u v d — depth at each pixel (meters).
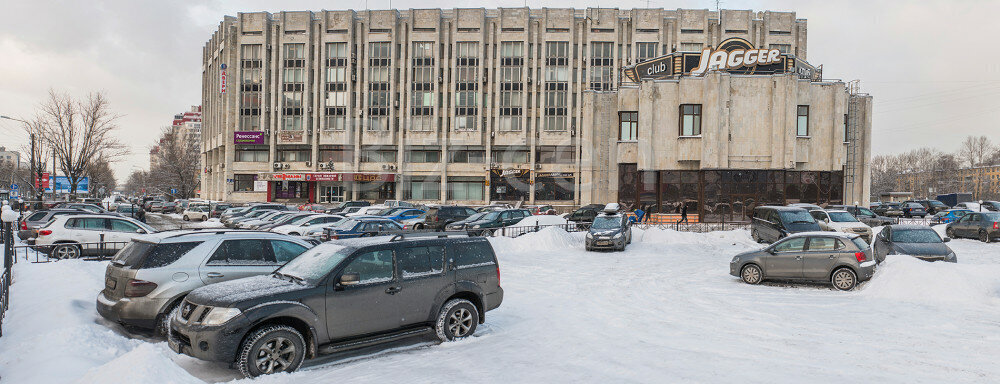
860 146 38.38
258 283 6.55
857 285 11.81
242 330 5.73
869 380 5.54
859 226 21.80
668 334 7.79
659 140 35.59
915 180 110.06
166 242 7.79
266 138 57.44
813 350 6.82
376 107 56.56
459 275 7.65
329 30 56.88
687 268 15.66
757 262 12.79
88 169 39.97
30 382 5.31
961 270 10.80
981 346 6.95
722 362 6.26
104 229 15.34
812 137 34.59
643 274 14.36
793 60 35.59
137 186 117.69
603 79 56.41
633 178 37.12
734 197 34.56
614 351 6.79
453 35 56.78
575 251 20.28
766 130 34.00
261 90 57.81
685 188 35.31
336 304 6.46
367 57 56.72
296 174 55.41
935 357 6.45
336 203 54.31
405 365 6.24
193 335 5.79
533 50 56.78
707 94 34.19
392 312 6.91
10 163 84.38
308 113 56.78
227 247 8.16
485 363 6.27
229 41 58.22
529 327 8.27
